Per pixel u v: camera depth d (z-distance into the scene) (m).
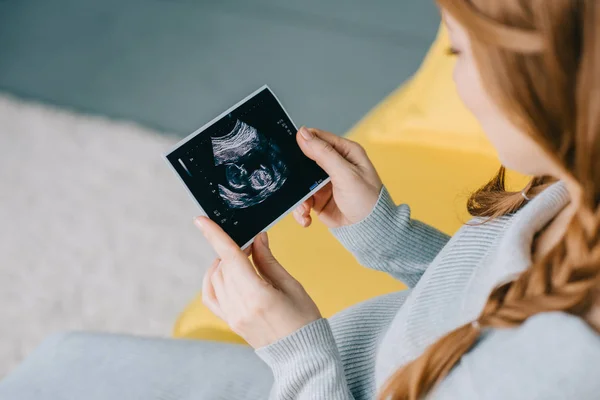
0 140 2.55
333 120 2.45
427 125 1.54
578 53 0.52
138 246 2.09
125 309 1.93
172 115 2.57
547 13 0.51
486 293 0.64
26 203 2.27
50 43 3.06
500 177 0.83
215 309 0.84
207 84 2.69
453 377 0.60
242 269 0.77
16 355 1.84
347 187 0.91
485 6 0.54
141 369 1.04
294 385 0.75
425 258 0.95
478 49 0.55
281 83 2.63
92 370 1.04
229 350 1.08
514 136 0.60
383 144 1.59
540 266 0.57
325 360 0.74
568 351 0.52
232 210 0.90
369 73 2.64
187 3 3.16
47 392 1.00
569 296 0.54
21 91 2.80
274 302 0.75
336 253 1.32
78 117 2.61
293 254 1.33
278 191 0.92
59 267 2.06
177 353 1.07
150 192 2.26
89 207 2.23
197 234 2.12
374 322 0.91
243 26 2.97
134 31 3.05
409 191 1.42
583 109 0.52
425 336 0.71
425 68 1.59
